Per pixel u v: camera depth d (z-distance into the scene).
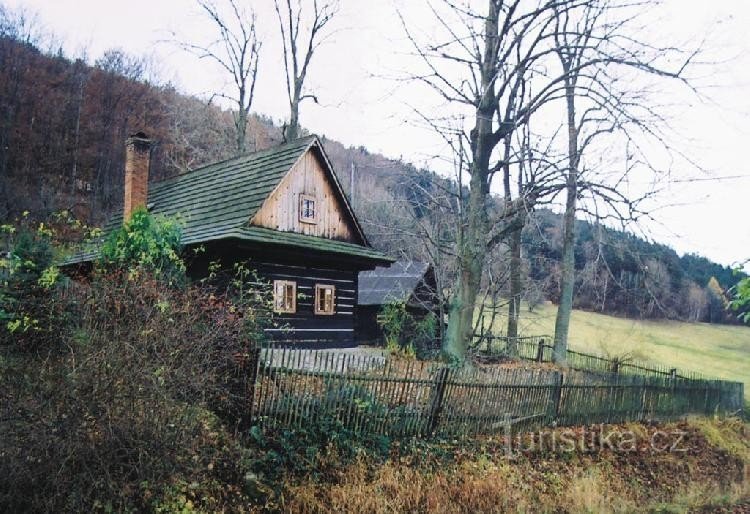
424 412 10.08
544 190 14.34
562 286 22.67
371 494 8.17
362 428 9.30
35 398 5.88
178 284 9.63
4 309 7.99
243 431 8.23
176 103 47.72
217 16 26.34
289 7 26.06
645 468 12.65
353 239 18.11
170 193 19.72
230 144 34.34
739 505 12.26
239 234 13.34
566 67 17.50
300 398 8.66
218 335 8.16
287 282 15.45
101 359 6.14
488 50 14.59
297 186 16.19
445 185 17.16
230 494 7.31
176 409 6.79
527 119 14.44
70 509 5.86
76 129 42.31
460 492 9.05
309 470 8.20
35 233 10.23
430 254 17.56
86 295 7.66
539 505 9.63
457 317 14.70
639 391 15.12
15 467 5.61
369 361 9.66
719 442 15.59
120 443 6.15
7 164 37.25
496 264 20.89
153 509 6.33
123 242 10.59
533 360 23.11
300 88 26.84
